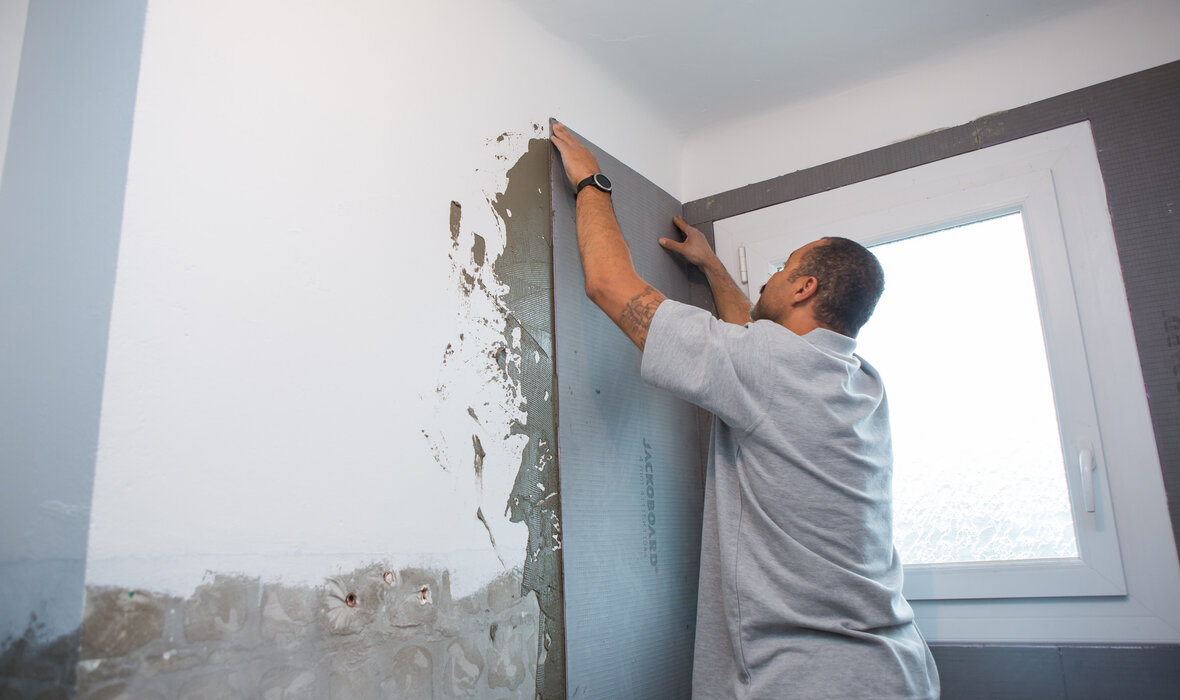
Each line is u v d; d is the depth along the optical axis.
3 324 1.08
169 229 0.94
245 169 1.05
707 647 1.35
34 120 1.13
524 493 1.40
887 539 1.32
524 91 1.61
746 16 1.70
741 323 1.87
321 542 1.04
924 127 1.87
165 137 0.96
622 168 1.87
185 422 0.92
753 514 1.30
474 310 1.37
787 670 1.19
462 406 1.31
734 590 1.28
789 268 1.46
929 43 1.82
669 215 2.06
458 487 1.27
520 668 1.31
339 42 1.22
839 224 1.92
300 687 0.98
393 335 1.21
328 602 1.04
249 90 1.07
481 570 1.28
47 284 1.00
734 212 2.08
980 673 1.60
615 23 1.71
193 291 0.96
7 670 0.88
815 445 1.25
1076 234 1.66
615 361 1.70
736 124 2.13
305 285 1.09
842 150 1.96
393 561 1.14
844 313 1.39
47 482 0.90
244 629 0.94
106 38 1.01
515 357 1.44
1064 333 1.64
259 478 0.99
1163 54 1.64
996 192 1.75
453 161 1.40
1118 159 1.64
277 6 1.14
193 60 1.01
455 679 1.19
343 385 1.12
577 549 1.48
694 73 1.90
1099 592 1.52
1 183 1.16
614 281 1.42
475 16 1.52
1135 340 1.57
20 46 1.22
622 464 1.66
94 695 0.80
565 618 1.41
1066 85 1.72
